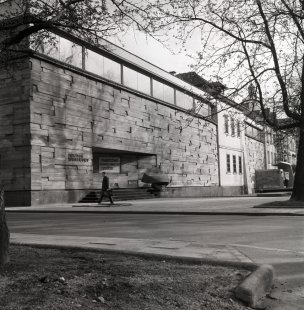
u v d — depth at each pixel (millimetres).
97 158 33938
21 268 6074
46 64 26250
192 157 43781
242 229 12836
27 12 8023
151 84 37469
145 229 13422
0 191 6164
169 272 6137
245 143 59375
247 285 5426
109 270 6102
